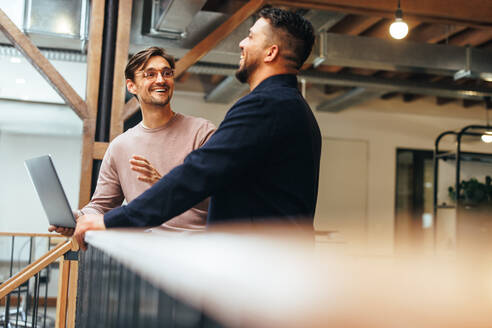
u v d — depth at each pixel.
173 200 1.19
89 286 1.31
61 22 4.76
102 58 4.42
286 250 0.41
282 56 1.38
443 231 9.04
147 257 0.61
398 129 9.74
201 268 0.39
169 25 4.71
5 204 9.15
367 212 9.55
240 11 4.60
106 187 2.08
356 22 5.94
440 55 6.17
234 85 7.47
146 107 2.09
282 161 1.24
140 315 0.68
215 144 1.21
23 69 6.36
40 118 7.83
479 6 4.90
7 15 4.48
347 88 9.09
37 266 3.01
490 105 9.90
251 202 1.25
